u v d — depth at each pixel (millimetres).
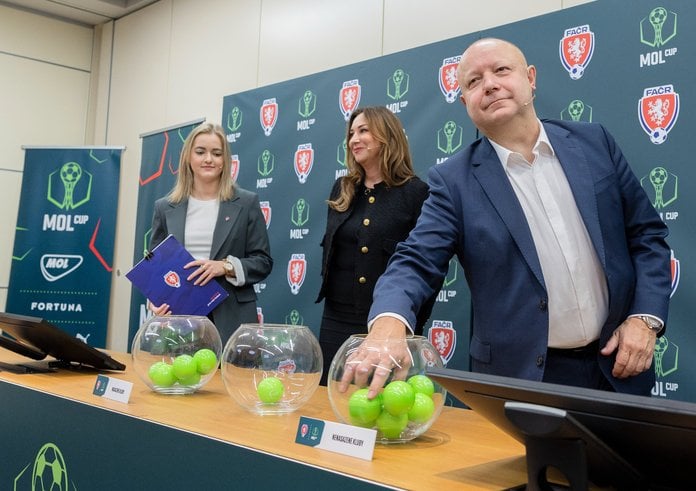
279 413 1205
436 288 1384
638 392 1312
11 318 1625
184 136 4355
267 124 3730
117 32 5148
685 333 2166
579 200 1342
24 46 4930
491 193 1379
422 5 3178
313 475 827
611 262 1316
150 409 1189
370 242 2168
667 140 2250
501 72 1364
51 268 4633
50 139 5031
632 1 2361
